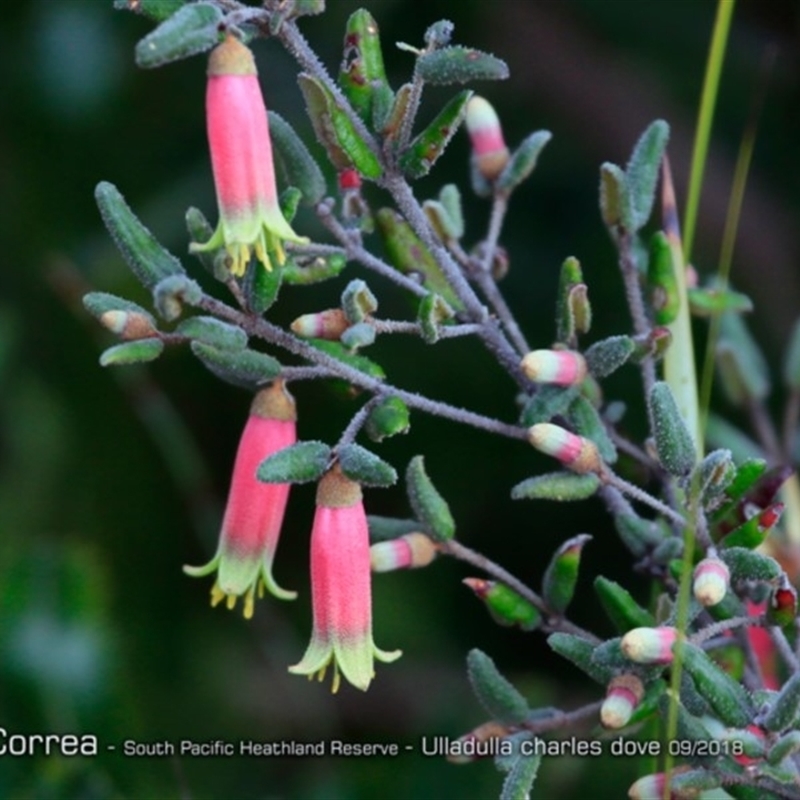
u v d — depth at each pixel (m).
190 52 0.64
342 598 0.66
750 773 0.65
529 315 0.89
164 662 0.88
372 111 0.67
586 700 0.86
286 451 0.66
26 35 0.89
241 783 0.85
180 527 0.89
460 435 0.88
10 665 0.79
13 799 0.77
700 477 0.66
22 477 0.88
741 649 0.70
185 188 0.88
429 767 0.81
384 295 0.87
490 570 0.70
